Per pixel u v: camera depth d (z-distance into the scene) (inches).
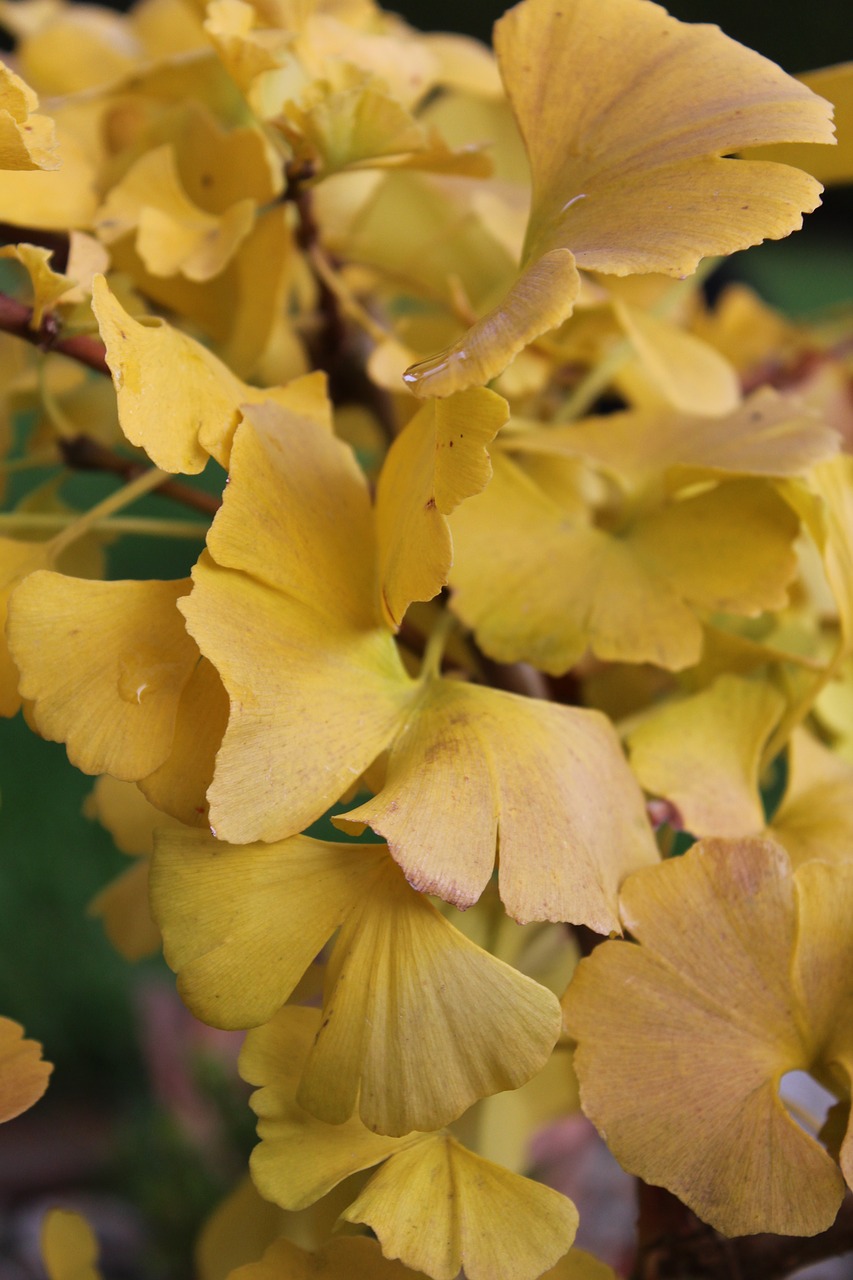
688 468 13.7
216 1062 36.1
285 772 11.5
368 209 16.7
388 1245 11.5
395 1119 11.4
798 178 11.9
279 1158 11.9
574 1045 13.2
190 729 11.9
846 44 97.0
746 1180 11.8
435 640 13.1
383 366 14.4
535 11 12.9
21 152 11.9
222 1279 14.2
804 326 21.5
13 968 45.9
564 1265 12.4
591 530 14.2
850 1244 13.2
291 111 13.6
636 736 13.5
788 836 13.5
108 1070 47.2
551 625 13.5
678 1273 13.8
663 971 12.2
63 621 12.0
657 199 12.0
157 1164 37.2
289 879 11.9
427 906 11.8
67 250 14.9
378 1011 11.6
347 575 12.3
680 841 15.3
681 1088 12.0
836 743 15.3
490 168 14.1
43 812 48.9
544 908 11.5
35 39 18.4
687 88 12.4
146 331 12.1
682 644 13.4
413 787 11.7
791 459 13.4
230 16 13.6
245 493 11.9
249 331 14.9
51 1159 44.6
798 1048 12.3
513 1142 15.5
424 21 79.3
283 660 11.8
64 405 16.6
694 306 22.7
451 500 11.4
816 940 12.4
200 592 11.6
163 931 11.7
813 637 16.0
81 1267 13.9
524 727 12.3
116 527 14.1
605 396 19.5
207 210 14.9
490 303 16.1
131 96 16.0
